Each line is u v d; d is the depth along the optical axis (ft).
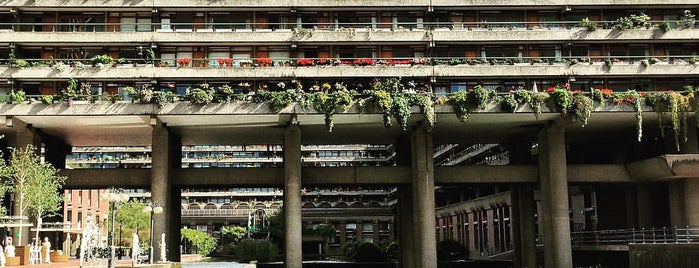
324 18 182.29
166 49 177.06
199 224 420.77
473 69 175.22
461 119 167.53
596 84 180.75
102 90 173.37
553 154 177.68
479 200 292.40
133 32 172.65
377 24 181.68
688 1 179.93
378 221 418.72
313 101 166.91
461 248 249.14
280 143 213.46
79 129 182.29
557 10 183.83
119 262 159.22
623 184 192.85
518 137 202.59
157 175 169.58
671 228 168.96
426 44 179.63
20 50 173.68
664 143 197.57
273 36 175.11
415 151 179.73
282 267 210.79
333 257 337.72
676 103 167.73
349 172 183.01
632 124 183.21
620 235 187.52
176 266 150.10
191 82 175.11
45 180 163.63
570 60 177.27
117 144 214.28
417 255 176.04
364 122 178.09
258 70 172.55
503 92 173.47
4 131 174.40
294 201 171.01
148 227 323.37
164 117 168.14
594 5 180.65
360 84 176.65
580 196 236.22
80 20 177.58
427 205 175.52
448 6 180.14
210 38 173.58
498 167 185.88
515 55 181.88
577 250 195.21
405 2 179.93
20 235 158.10
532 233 197.26
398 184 186.39
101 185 179.01
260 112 166.71
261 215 403.13
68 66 169.27
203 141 207.41
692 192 170.09
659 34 178.19
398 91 169.68
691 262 116.88
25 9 173.99
